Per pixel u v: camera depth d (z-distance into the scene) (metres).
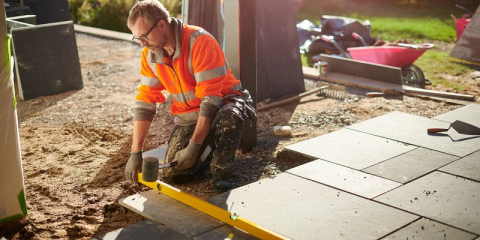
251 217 3.45
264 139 5.07
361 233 3.24
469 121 5.24
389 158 4.37
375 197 3.70
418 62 8.13
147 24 3.43
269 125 5.48
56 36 6.62
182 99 3.86
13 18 7.42
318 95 6.52
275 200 3.69
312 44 9.08
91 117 5.81
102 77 7.51
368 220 3.39
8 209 3.47
